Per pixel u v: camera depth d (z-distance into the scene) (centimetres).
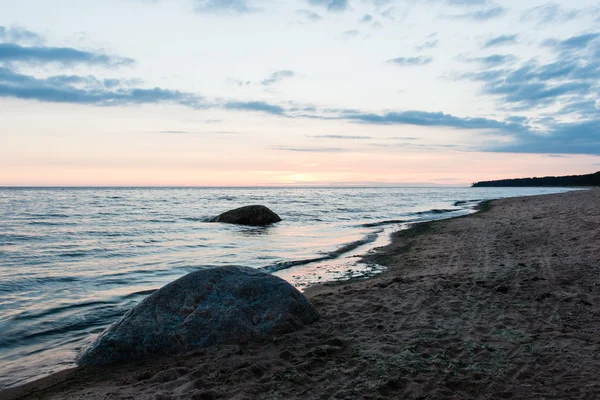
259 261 1183
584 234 1280
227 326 518
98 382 436
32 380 450
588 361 422
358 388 378
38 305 745
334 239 1677
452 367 420
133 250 1392
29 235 1788
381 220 2541
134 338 496
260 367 429
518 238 1370
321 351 464
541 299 651
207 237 1747
